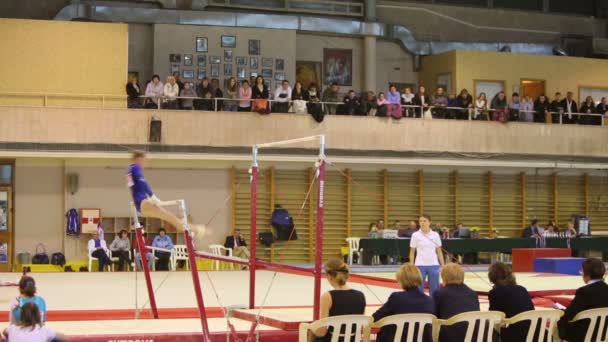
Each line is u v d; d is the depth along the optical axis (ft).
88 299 52.42
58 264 83.30
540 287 54.54
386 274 72.28
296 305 48.93
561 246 87.45
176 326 37.35
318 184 36.32
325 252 93.40
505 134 94.53
